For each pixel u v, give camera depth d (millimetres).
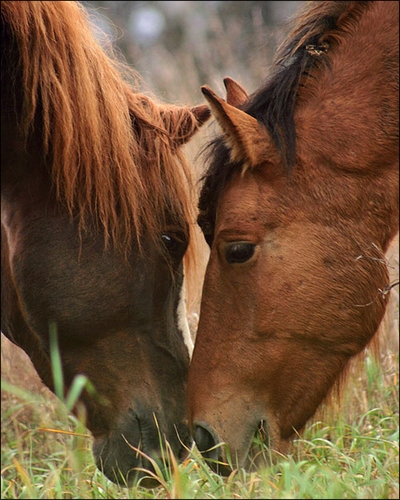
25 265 8219
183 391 8516
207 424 7887
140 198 8219
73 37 8133
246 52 22266
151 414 8227
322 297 7887
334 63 8195
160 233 8367
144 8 26594
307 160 7918
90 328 8203
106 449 8352
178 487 6352
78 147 8094
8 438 10875
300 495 6402
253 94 8375
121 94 8344
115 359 8266
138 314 8289
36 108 8195
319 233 7906
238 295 7930
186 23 25734
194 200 8664
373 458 7828
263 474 6867
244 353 7910
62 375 8406
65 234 8195
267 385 7938
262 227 7863
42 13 8055
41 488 7789
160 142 8414
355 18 8250
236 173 8039
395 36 8109
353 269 7934
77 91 8078
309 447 8617
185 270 8914
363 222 7992
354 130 7973
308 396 8055
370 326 8125
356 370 9773
